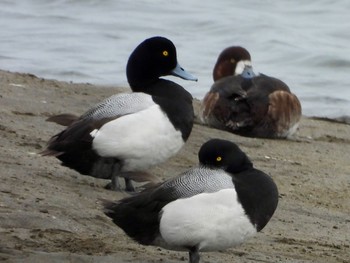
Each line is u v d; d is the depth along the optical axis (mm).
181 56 24766
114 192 11852
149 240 9320
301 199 13211
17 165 12312
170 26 28047
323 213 12562
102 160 11820
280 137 17703
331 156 16312
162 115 11742
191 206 9078
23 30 26781
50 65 22953
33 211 10352
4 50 24266
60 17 28625
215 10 29891
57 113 16188
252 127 17609
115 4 30406
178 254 9906
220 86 18109
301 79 23391
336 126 19188
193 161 14539
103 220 10531
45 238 9633
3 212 10148
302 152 16453
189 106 12023
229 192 9117
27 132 14234
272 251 10422
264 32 27094
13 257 8852
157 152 11828
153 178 11672
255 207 9219
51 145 11945
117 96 11969
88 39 25953
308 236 11328
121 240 10023
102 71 22719
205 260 9805
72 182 12047
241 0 31500
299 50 25375
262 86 17906
